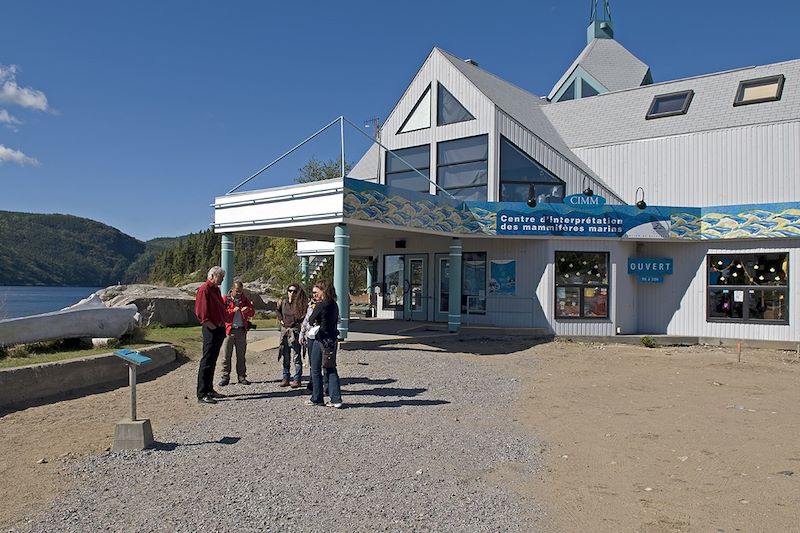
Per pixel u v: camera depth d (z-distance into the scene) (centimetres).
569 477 560
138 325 1398
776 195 1762
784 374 1257
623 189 2041
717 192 1866
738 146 1834
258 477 539
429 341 1620
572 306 1834
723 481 551
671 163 1956
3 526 429
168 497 488
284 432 694
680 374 1241
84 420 736
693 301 1858
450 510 472
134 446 618
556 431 734
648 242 1925
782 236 1698
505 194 1927
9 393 799
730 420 805
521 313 1864
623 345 1773
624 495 513
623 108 2233
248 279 5778
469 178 1977
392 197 1501
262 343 1455
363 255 2564
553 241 1830
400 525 440
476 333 1795
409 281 2122
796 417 827
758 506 488
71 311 1099
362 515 457
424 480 541
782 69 1973
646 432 734
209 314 845
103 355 980
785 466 596
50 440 646
